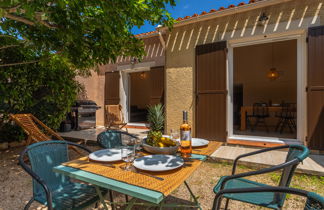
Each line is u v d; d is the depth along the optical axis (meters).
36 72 4.73
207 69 4.65
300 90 3.96
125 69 7.32
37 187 1.67
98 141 2.54
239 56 8.84
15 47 4.23
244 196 1.62
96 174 1.27
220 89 4.50
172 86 5.17
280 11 3.96
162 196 1.00
